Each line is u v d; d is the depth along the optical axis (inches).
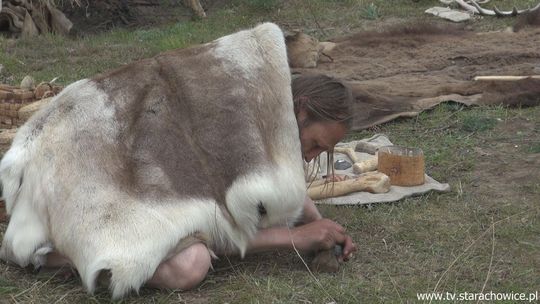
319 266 181.2
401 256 191.5
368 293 172.6
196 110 173.6
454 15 494.0
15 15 500.1
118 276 161.6
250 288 172.4
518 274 180.4
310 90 175.5
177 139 172.4
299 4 542.3
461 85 333.1
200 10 534.6
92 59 429.7
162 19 549.6
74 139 171.5
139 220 164.6
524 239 198.4
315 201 218.4
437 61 389.1
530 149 266.8
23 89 275.9
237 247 175.0
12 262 185.9
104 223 164.7
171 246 166.2
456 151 268.7
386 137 275.0
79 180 168.2
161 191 167.9
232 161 170.6
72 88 179.0
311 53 387.2
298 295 170.1
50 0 506.3
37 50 450.3
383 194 222.8
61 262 178.4
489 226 206.7
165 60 180.4
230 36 181.3
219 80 175.0
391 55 404.8
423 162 230.2
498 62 383.9
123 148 171.6
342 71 376.8
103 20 548.7
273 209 171.6
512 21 486.3
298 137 174.7
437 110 308.2
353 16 511.8
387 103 311.4
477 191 232.4
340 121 176.6
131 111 174.6
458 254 191.6
